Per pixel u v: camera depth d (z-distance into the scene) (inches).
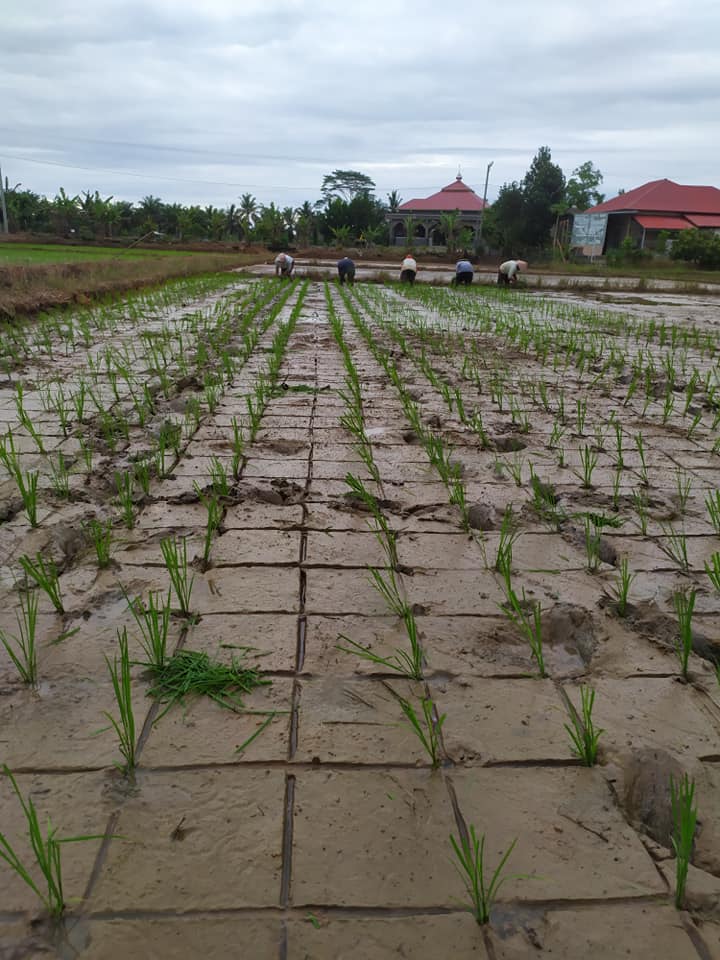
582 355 303.7
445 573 112.5
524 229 1788.9
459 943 55.2
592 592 108.0
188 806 67.1
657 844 65.0
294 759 73.3
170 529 124.5
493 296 717.3
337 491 145.5
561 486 152.9
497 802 68.9
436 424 201.0
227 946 54.3
